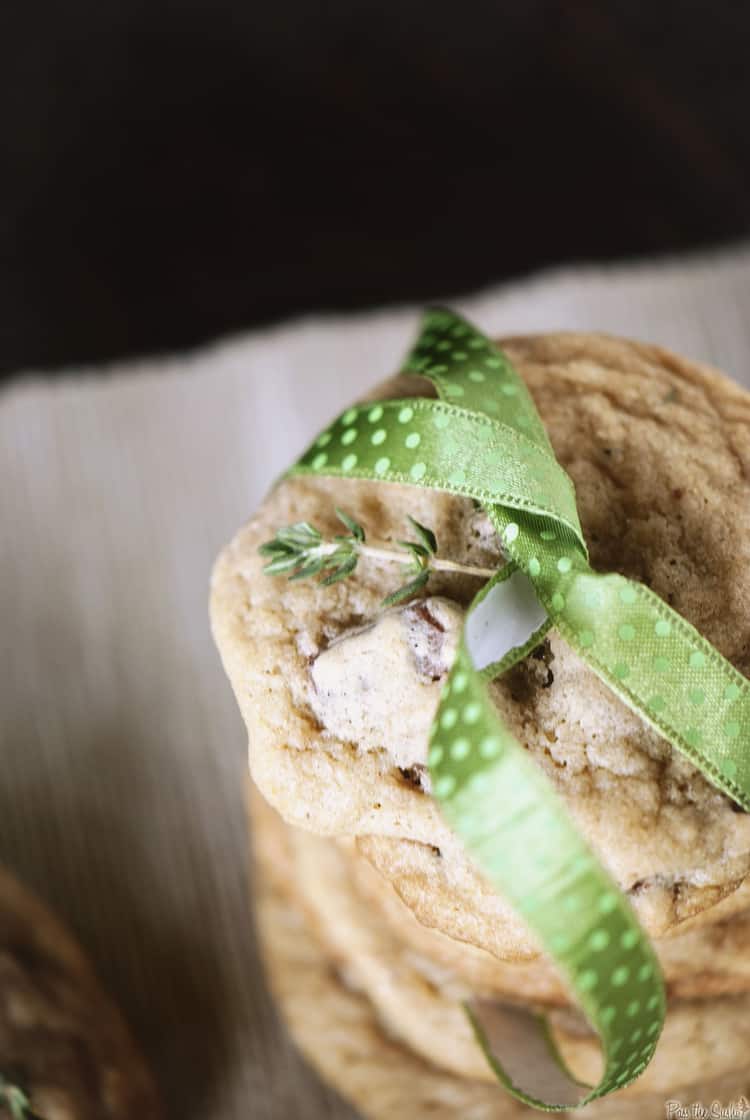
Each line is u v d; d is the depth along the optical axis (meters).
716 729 0.25
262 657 0.27
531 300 0.40
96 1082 0.33
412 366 0.28
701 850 0.26
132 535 0.40
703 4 0.45
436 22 0.47
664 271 0.40
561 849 0.24
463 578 0.27
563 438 0.28
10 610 0.39
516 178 0.46
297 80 0.47
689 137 0.45
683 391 0.28
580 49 0.46
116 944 0.37
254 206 0.46
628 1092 0.30
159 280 0.45
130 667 0.39
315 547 0.27
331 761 0.26
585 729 0.26
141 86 0.47
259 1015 0.36
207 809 0.38
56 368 0.45
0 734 0.38
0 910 0.34
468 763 0.24
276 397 0.40
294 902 0.33
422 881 0.26
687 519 0.27
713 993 0.29
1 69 0.47
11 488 0.40
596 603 0.25
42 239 0.46
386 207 0.46
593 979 0.24
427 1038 0.31
